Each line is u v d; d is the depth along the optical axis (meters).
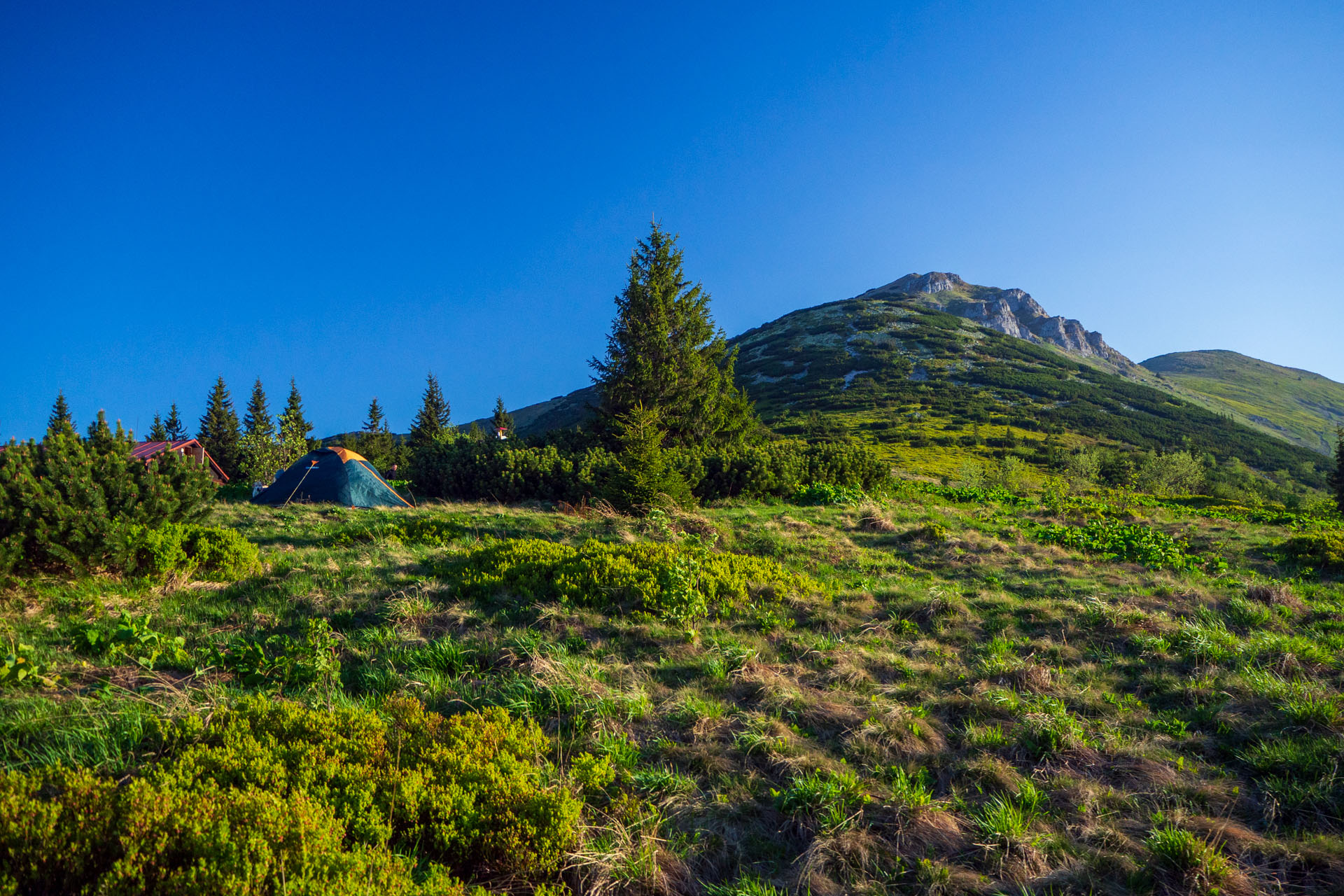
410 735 4.71
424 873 3.47
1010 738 5.34
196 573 9.25
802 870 3.81
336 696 5.52
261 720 4.65
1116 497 23.14
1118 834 4.07
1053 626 8.29
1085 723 5.68
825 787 4.39
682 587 8.50
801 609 8.81
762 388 125.94
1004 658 7.13
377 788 3.93
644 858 3.74
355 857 3.16
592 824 4.09
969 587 10.39
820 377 123.56
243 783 3.79
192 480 10.27
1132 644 7.55
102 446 9.55
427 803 3.88
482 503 20.66
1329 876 3.70
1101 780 4.82
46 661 5.86
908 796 4.39
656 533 13.38
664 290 29.80
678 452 22.38
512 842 3.64
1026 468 47.81
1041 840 4.02
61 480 8.45
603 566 9.24
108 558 8.51
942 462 70.56
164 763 4.01
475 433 27.08
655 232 30.17
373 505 19.27
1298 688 5.90
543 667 6.08
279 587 8.73
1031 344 154.62
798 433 89.00
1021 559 12.28
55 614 7.29
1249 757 4.95
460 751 4.45
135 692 5.40
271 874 2.99
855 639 7.78
